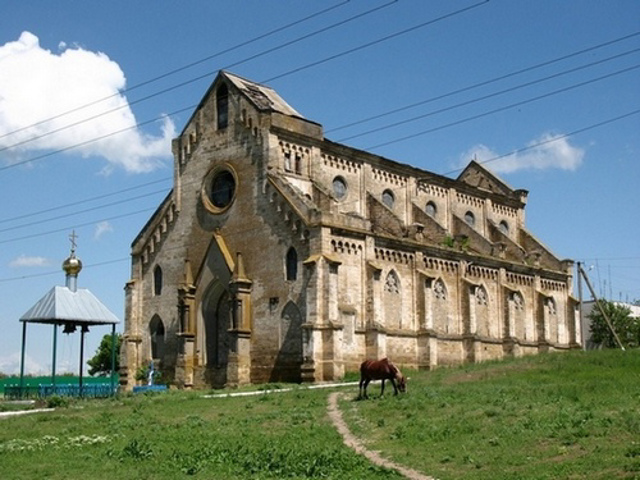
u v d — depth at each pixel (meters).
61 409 49.28
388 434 32.53
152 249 76.19
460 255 77.19
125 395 58.06
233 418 39.81
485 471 24.81
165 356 73.25
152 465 28.20
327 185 73.31
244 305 66.12
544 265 94.50
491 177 101.06
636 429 28.00
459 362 75.12
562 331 90.25
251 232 67.75
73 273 69.31
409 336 69.88
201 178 73.06
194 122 74.56
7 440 35.44
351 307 64.31
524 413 33.72
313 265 61.81
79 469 27.98
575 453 25.95
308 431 34.25
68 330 66.31
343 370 61.47
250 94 72.44
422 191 85.50
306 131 70.62
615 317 114.06
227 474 26.23
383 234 71.00
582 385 42.31
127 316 75.81
